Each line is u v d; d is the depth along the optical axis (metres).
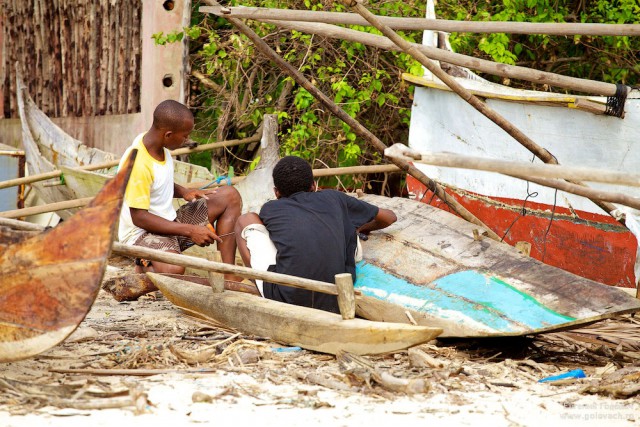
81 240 9.28
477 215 19.00
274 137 17.78
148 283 15.16
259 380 10.27
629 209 16.03
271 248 13.28
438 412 9.02
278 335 12.23
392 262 13.62
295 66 24.77
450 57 14.37
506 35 23.25
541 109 17.17
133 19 25.97
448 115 19.19
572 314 11.23
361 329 11.13
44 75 30.34
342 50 24.39
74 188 21.08
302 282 11.38
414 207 15.38
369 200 16.09
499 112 17.95
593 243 16.92
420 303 12.44
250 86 24.86
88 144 28.36
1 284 9.58
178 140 14.84
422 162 8.49
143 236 15.14
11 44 31.94
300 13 14.02
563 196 17.22
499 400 9.59
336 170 19.59
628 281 16.52
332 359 11.44
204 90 26.14
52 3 29.53
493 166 8.32
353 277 13.40
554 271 12.33
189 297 13.80
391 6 23.09
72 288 9.25
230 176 18.78
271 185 17.55
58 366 10.77
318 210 13.28
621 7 23.59
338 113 16.20
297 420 8.59
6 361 9.58
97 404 8.89
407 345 10.73
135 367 10.89
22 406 8.88
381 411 9.00
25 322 9.42
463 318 11.83
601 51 25.00
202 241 14.59
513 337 12.53
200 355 11.20
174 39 24.41
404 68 23.61
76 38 28.66
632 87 15.21
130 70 26.27
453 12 23.94
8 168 27.78
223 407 9.02
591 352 12.30
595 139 16.47
